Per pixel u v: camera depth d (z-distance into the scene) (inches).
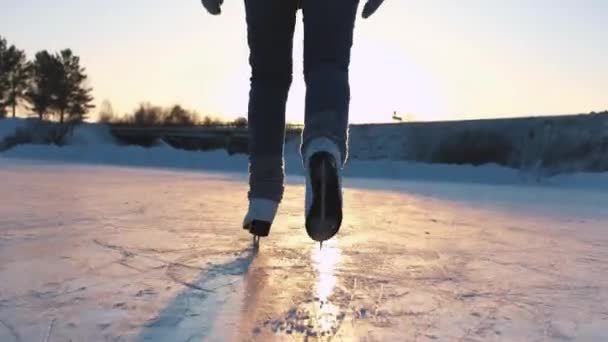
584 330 48.7
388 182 399.9
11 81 1811.0
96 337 43.8
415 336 46.3
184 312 50.3
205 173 417.4
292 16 74.1
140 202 141.6
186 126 1187.9
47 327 45.9
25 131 1149.7
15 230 91.7
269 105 77.5
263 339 44.3
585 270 73.2
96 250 76.3
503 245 93.0
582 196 272.8
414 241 93.9
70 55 1833.2
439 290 60.7
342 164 60.5
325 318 49.8
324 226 54.2
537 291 61.5
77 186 197.9
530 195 269.1
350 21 64.0
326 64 62.5
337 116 59.1
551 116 531.8
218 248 80.0
